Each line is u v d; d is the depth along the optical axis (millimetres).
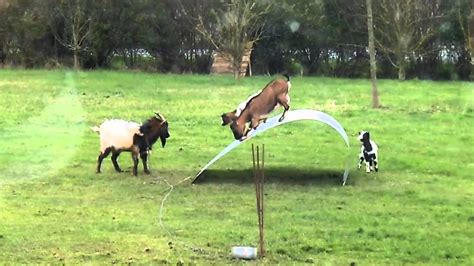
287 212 9305
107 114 18266
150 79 28562
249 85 26797
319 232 8383
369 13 20203
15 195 10180
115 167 11875
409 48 31906
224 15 32312
